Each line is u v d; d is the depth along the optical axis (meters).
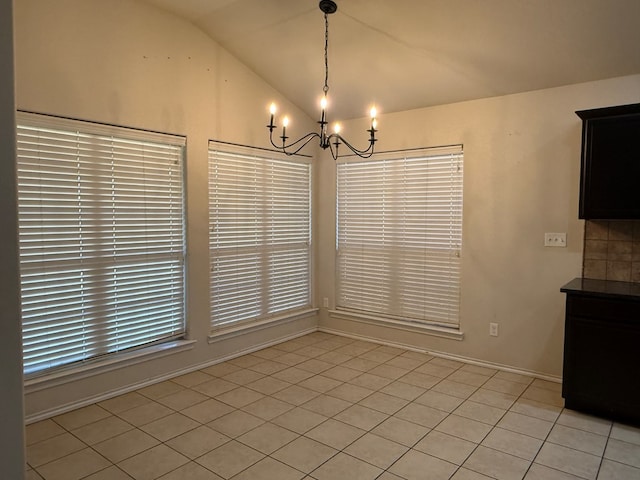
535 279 3.71
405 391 3.43
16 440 0.97
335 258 5.00
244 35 3.75
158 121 3.49
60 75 2.91
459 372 3.85
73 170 3.03
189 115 3.71
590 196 3.12
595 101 3.38
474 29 3.12
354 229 4.84
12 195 0.95
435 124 4.18
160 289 3.61
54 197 2.94
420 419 2.97
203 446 2.62
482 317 3.99
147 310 3.52
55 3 2.88
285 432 2.79
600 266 3.42
